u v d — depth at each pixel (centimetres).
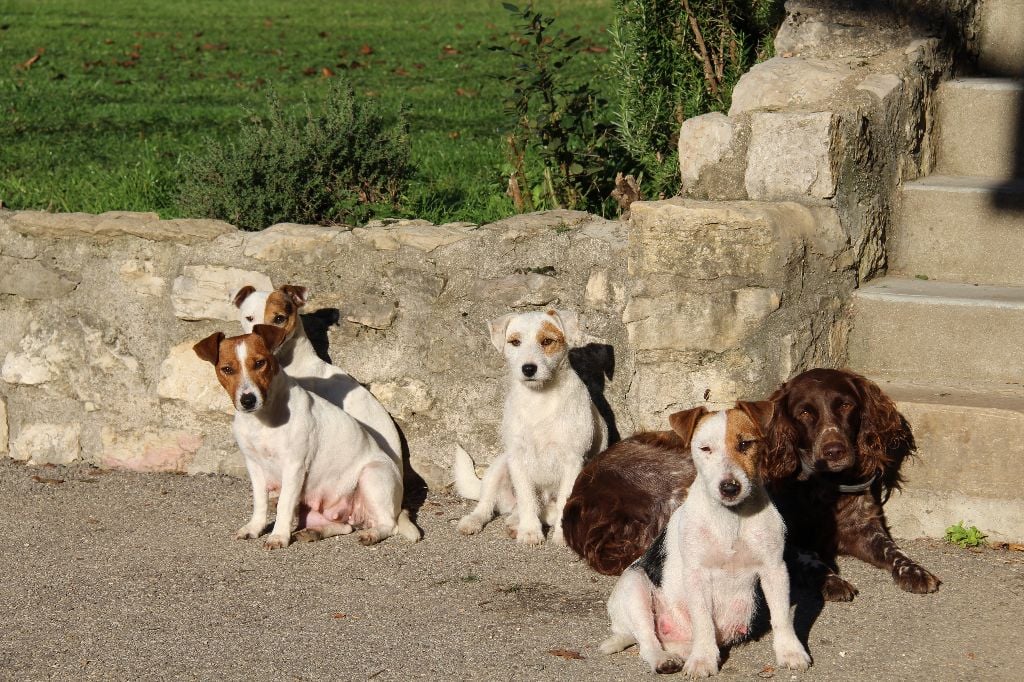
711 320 569
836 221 597
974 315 587
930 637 453
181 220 690
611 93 927
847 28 686
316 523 587
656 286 577
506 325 566
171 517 607
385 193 797
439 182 900
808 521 536
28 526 594
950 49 719
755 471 406
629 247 583
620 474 538
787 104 625
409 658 441
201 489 654
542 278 623
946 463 541
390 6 2630
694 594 420
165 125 1226
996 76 754
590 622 473
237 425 572
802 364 571
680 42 764
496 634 462
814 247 578
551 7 2434
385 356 657
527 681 420
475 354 638
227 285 670
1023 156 686
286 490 566
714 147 621
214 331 677
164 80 1566
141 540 573
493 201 804
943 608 480
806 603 488
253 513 594
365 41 2012
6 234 702
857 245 621
